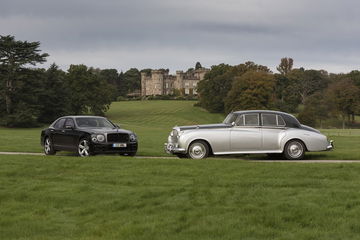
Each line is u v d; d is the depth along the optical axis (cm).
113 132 2483
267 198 1239
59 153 2895
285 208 1129
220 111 18012
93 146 2438
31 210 1223
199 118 16925
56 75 14012
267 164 1795
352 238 926
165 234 980
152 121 15762
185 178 1588
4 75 12175
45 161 2014
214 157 2469
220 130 2262
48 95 13262
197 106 19800
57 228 1065
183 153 2269
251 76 14762
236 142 2258
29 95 12550
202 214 1109
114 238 968
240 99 14588
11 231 1048
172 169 1727
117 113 17875
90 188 1438
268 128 2284
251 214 1094
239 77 15600
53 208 1232
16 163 1975
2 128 12056
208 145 2266
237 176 1575
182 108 19338
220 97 17688
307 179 1485
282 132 2284
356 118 17500
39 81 13025
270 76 15125
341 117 17100
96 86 16038
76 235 1011
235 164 1811
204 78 18438
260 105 14475
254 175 1584
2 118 12162
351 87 15850
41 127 12738
